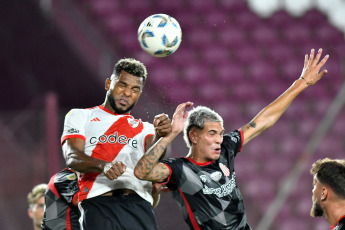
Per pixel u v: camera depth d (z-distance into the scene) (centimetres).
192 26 4831
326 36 4825
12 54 4578
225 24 4847
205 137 1437
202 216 1411
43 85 4609
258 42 4750
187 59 4606
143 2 4912
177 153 3183
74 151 1337
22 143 3181
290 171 3838
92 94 4584
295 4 4966
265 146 3941
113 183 1371
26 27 4538
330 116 3962
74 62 4541
